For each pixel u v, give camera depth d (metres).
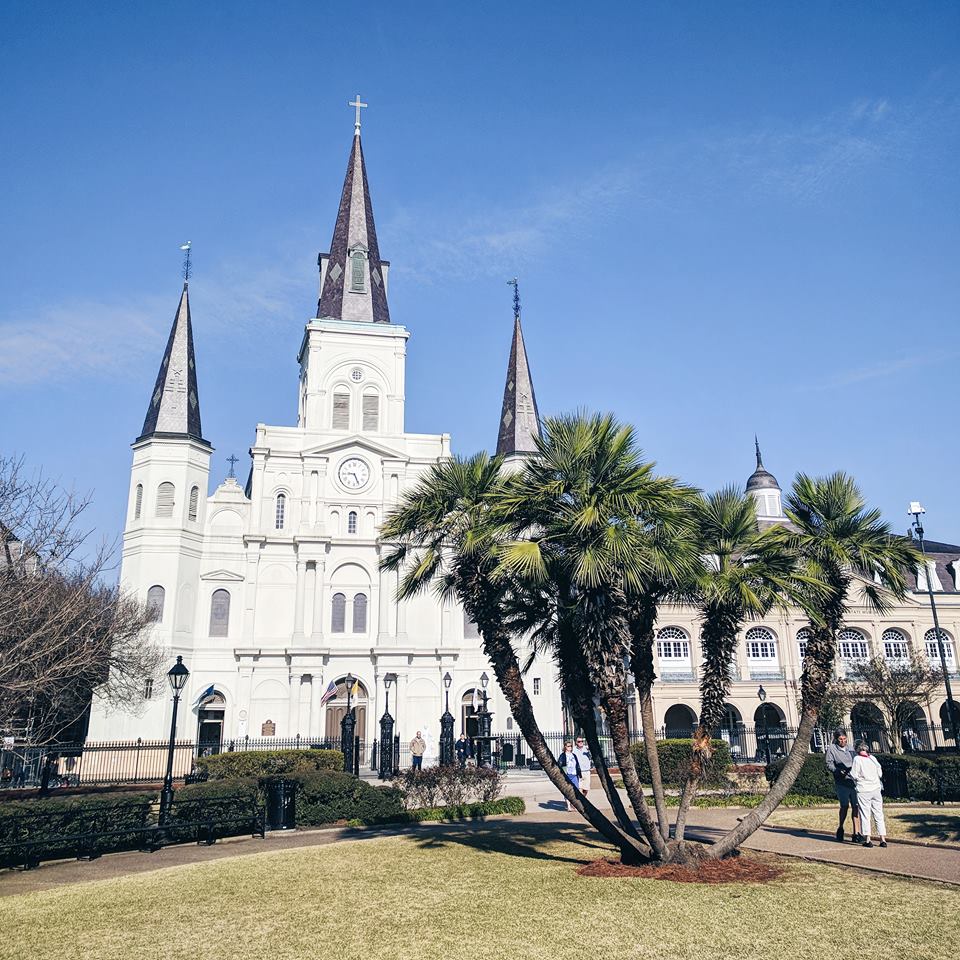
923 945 8.81
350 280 58.28
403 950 9.12
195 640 48.91
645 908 10.54
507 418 59.16
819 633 14.93
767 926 9.63
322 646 49.72
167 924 10.44
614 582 13.20
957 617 53.62
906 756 24.95
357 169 62.03
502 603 15.95
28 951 9.39
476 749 37.94
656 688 48.53
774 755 47.09
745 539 15.37
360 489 53.59
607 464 13.55
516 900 11.16
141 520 49.22
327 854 15.41
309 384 55.12
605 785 14.62
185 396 52.06
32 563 23.47
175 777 39.75
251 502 52.03
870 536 15.52
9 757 35.28
